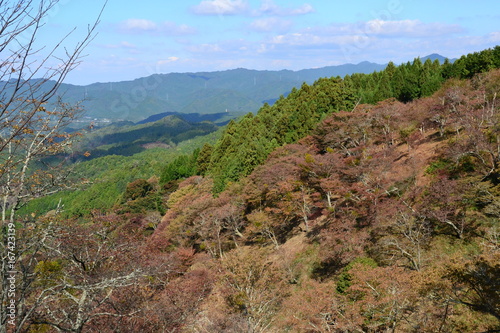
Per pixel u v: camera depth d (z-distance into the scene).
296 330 22.89
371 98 57.44
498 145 26.50
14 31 4.24
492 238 22.14
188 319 21.47
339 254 27.31
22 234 6.54
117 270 15.65
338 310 20.64
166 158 159.75
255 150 53.19
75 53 4.67
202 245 41.59
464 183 25.44
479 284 12.59
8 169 5.56
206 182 61.34
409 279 18.25
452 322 16.77
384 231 27.34
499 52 43.75
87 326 12.16
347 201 32.94
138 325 14.90
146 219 58.91
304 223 39.06
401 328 18.84
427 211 25.98
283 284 28.55
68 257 12.04
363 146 39.62
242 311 25.98
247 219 44.44
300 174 38.94
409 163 34.09
